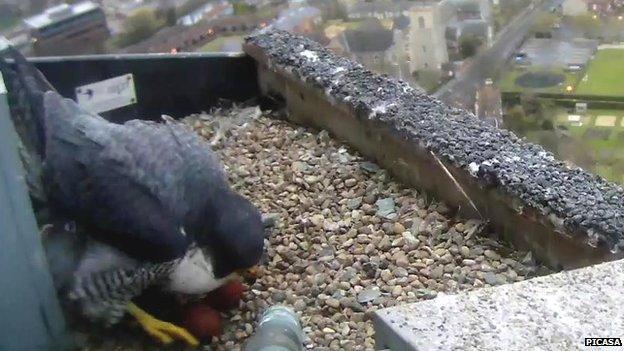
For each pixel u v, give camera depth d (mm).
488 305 1491
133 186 2043
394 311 1506
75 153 2084
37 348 2105
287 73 3057
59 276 2105
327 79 2898
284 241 2545
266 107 3348
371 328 2186
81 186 2049
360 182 2781
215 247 2137
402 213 2605
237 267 2158
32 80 2273
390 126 2639
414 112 2633
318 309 2277
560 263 2219
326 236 2555
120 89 3211
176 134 2217
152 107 3297
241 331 2246
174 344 2225
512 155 2352
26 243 1979
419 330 1446
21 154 2176
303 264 2443
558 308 1469
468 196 2469
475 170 2350
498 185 2295
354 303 2273
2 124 1871
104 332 2264
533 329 1433
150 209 2020
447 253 2420
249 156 3029
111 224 2020
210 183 2150
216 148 3100
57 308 2102
